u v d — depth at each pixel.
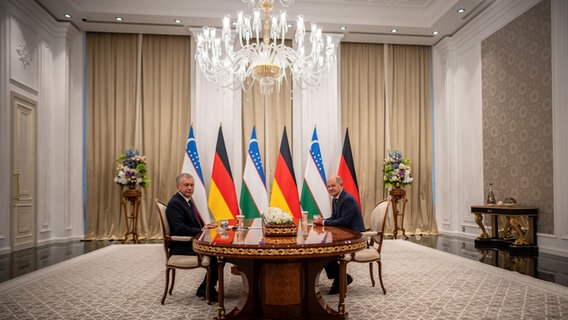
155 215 9.16
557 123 6.48
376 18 8.96
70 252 7.08
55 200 8.75
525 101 7.23
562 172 6.39
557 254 6.41
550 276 4.88
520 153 7.36
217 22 8.83
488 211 7.43
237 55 6.43
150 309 3.69
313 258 3.21
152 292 4.30
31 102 7.86
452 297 4.00
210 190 8.22
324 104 9.32
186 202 4.33
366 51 9.99
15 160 7.31
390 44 10.07
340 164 8.52
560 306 3.67
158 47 9.47
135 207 8.92
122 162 9.04
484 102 8.42
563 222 6.37
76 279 4.92
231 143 8.95
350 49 9.93
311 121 9.27
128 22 8.85
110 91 9.34
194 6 8.55
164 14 8.49
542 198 6.83
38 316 3.48
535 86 7.00
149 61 9.43
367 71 9.95
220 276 3.08
